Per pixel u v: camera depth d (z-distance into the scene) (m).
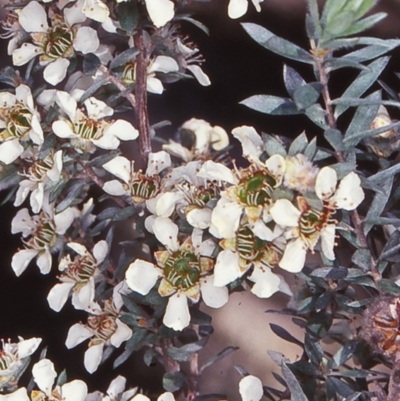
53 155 0.31
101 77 0.32
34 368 0.31
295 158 0.28
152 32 0.33
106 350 0.33
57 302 0.32
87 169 0.32
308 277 0.31
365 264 0.30
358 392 0.30
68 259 0.33
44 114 0.32
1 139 0.31
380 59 0.29
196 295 0.30
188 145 0.34
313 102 0.28
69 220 0.33
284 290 0.32
